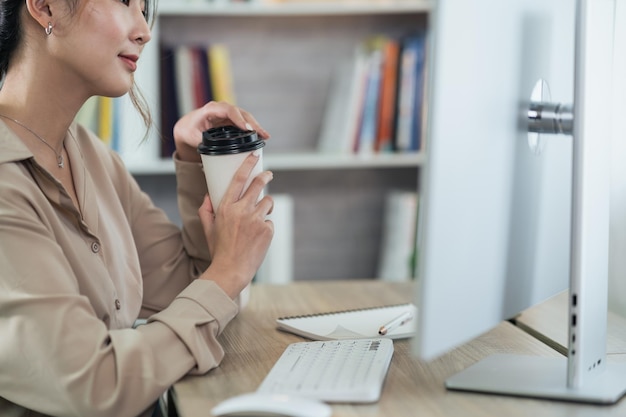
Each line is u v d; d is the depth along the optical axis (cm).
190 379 113
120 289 138
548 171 114
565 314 148
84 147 146
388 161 291
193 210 157
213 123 154
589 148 101
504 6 97
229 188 128
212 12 287
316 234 328
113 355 108
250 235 125
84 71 124
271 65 315
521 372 111
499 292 104
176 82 281
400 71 293
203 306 119
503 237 103
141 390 107
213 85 283
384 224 322
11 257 109
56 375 106
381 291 176
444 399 102
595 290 106
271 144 318
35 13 121
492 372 111
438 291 90
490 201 99
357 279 330
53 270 110
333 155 297
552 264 119
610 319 146
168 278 158
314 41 316
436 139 88
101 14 122
